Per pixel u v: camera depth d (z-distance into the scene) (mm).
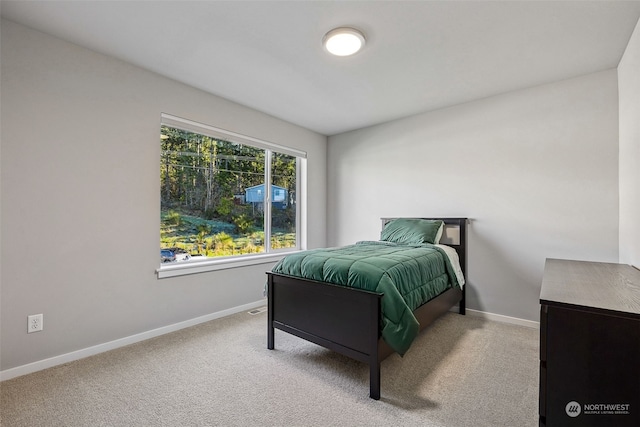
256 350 2326
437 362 2129
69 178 2102
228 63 2396
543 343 1138
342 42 2049
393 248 2816
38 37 1969
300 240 4199
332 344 1931
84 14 1802
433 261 2504
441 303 2537
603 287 1396
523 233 2859
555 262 2303
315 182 4312
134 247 2439
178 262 2867
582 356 1073
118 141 2344
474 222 3139
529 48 2152
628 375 1008
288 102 3205
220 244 3238
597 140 2512
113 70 2314
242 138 3340
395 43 2092
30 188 1941
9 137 1864
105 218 2277
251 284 3391
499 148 2988
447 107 3322
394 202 3777
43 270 1996
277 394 1742
